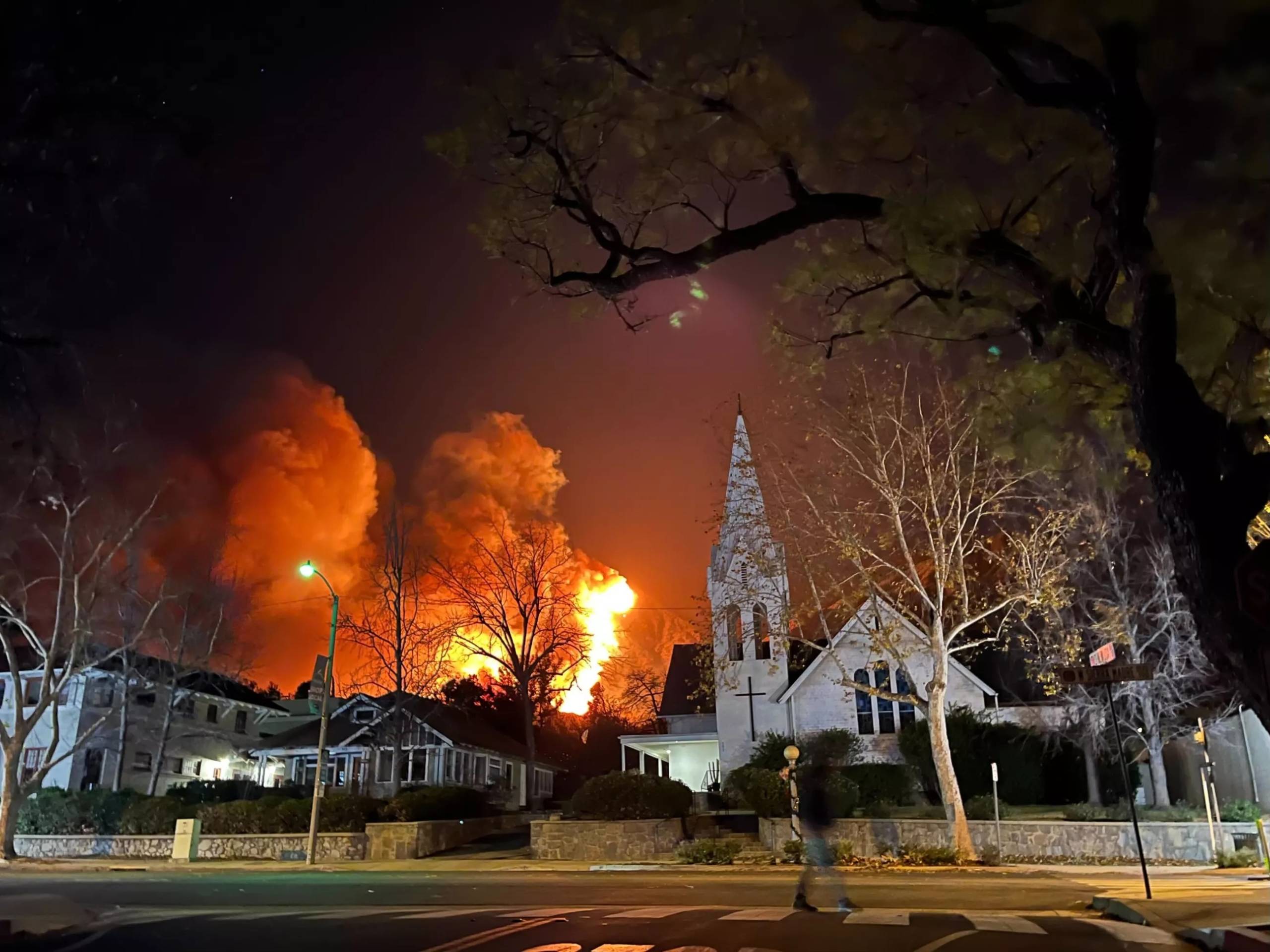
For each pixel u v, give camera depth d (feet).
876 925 35.47
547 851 89.92
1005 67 26.03
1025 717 107.34
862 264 30.94
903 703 113.70
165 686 139.33
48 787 121.90
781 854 81.61
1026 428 32.63
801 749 91.81
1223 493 23.00
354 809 101.09
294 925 38.17
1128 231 24.53
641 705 204.44
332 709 161.79
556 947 30.78
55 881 70.49
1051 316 27.86
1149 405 24.03
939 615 79.87
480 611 143.64
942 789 78.79
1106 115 24.80
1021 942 30.94
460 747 144.25
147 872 84.17
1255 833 73.61
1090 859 77.66
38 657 143.33
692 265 31.27
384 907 46.03
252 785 137.69
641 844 88.48
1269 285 24.02
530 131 31.12
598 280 31.99
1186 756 102.94
